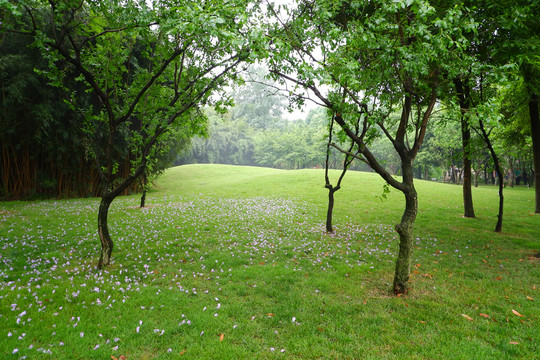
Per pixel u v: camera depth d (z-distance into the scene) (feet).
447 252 26.43
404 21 16.28
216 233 32.71
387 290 18.12
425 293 17.62
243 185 87.25
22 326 12.90
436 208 51.88
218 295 17.28
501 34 22.48
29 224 34.81
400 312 15.20
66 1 17.49
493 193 73.56
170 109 21.81
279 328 13.60
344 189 72.79
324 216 45.01
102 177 21.59
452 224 39.14
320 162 191.52
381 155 174.50
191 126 24.99
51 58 18.25
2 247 25.39
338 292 17.78
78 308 14.89
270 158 212.84
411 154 18.17
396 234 33.65
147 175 49.96
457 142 110.11
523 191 83.10
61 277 19.42
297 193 70.18
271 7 17.26
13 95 46.47
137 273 20.67
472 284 18.93
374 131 19.70
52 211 44.34
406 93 17.76
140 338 12.42
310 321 14.21
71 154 60.54
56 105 53.11
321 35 16.10
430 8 12.31
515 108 38.29
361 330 13.41
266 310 15.37
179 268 21.95
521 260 23.95
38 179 58.59
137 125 68.23
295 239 30.99
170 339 12.51
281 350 11.75
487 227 37.14
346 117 16.05
